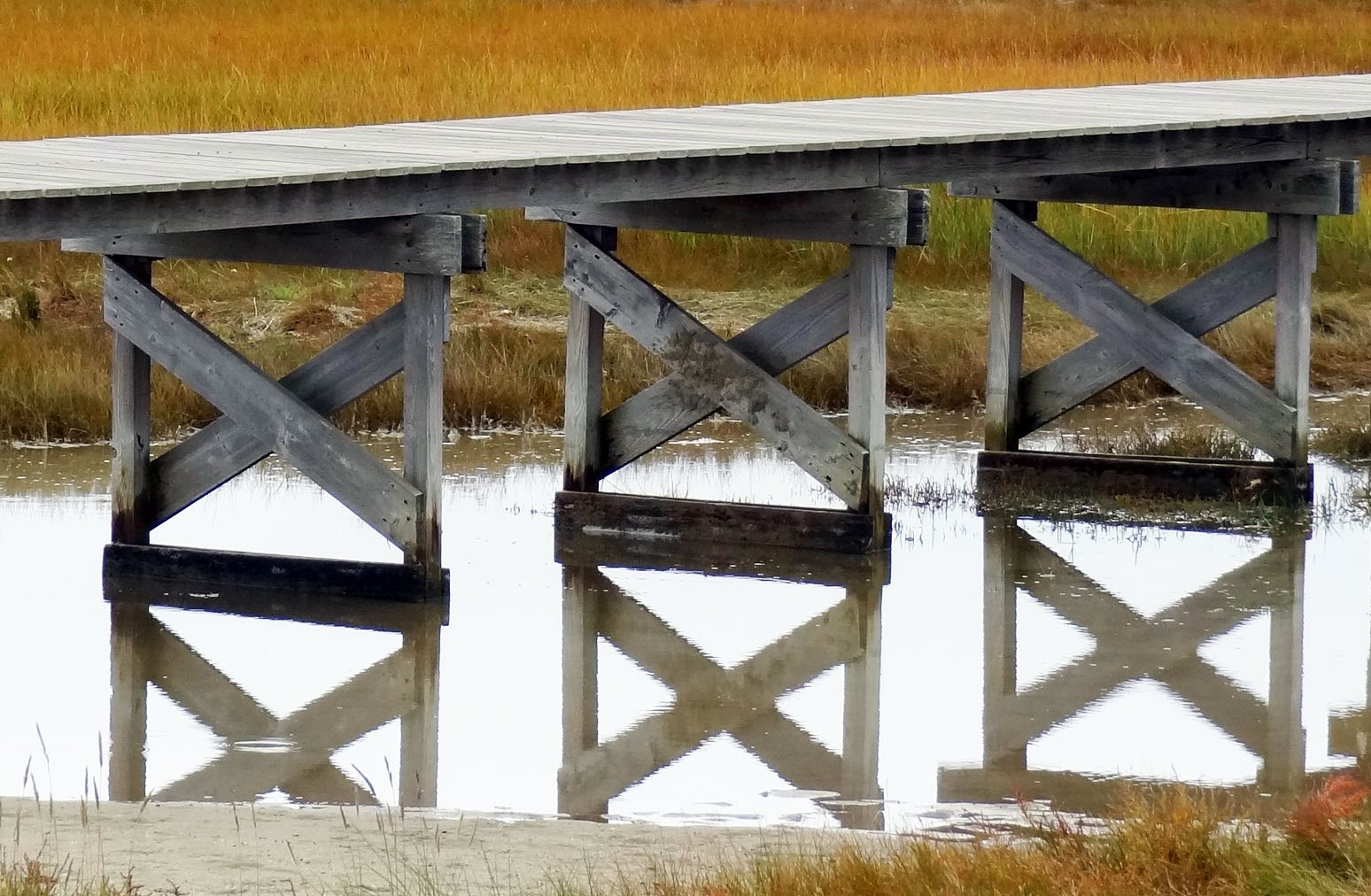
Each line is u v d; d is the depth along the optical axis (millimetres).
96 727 14281
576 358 20406
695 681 15695
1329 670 15969
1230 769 13492
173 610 17391
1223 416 21859
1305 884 9586
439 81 41219
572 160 17000
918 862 10180
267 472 23141
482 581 18562
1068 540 20453
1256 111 21922
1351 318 30922
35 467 22812
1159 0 66438
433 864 10969
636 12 55344
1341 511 21672
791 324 19719
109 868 10758
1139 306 21938
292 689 15320
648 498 20188
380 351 17516
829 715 14828
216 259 17422
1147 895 9656
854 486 19375
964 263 33000
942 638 16922
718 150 17703
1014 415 22812
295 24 49562
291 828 11727
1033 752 13930
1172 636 17000
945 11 61031
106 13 50219
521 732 14359
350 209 15875
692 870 10734
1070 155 20062
